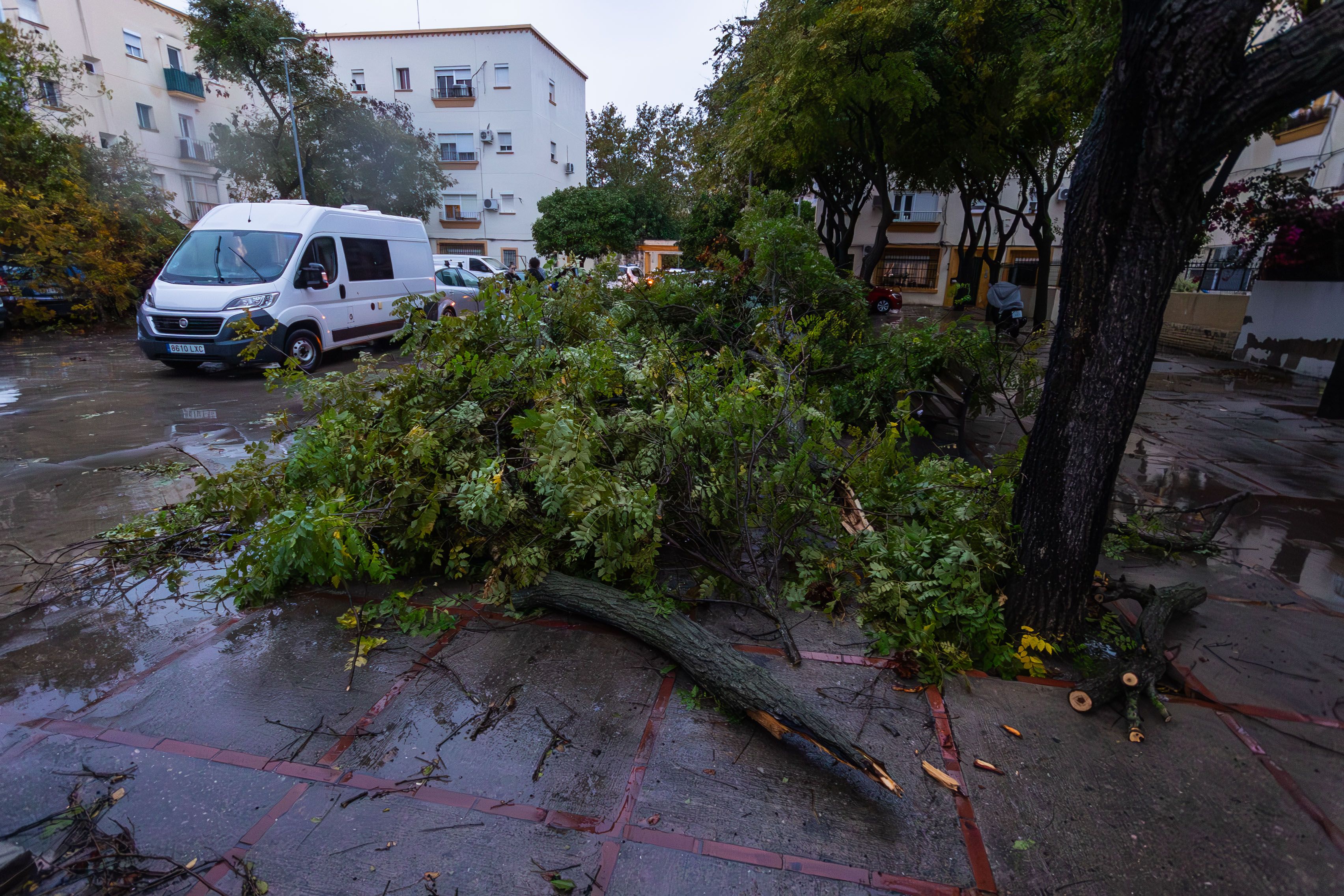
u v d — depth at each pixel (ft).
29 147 47.73
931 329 21.08
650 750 8.12
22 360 36.32
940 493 13.02
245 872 6.40
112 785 7.43
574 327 18.37
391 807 7.20
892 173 63.00
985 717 8.79
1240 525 15.60
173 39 88.02
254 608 11.34
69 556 13.11
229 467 18.43
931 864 6.61
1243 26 7.00
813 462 14.29
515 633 10.60
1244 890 6.39
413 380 14.21
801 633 10.75
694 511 11.96
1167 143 7.73
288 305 31.71
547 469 9.53
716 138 51.49
